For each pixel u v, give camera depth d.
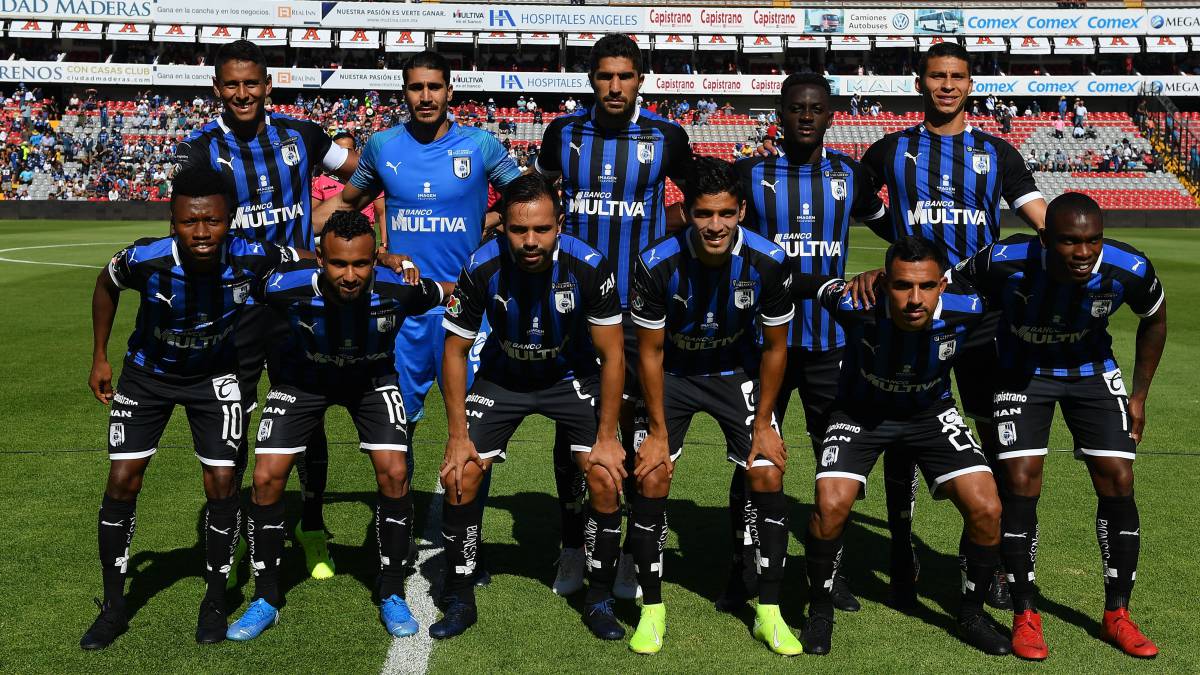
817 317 4.17
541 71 44.19
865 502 5.19
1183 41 42.28
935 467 3.55
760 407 3.58
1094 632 3.63
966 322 3.46
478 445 3.70
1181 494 5.19
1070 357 3.62
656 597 3.52
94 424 6.57
